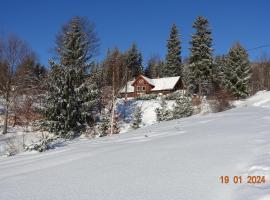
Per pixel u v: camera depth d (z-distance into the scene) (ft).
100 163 27.37
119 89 134.21
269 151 24.58
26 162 35.06
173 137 39.58
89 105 108.68
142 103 159.12
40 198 18.58
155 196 17.29
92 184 20.72
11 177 25.66
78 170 25.50
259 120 50.62
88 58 152.05
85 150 37.93
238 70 168.45
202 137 36.27
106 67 145.07
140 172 22.65
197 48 174.40
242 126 44.04
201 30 175.73
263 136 32.42
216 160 23.80
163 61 309.63
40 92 126.82
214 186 18.06
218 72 201.46
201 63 171.83
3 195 19.89
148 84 217.15
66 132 105.40
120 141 45.01
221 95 115.24
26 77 137.39
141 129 66.64
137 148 33.24
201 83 171.53
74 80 108.99
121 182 20.56
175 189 18.13
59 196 18.70
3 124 124.36
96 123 115.14
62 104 106.32
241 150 26.43
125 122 131.23
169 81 220.23
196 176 20.27
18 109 124.57
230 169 21.15
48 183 22.06
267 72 256.52
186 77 235.61
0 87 128.26
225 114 73.00
